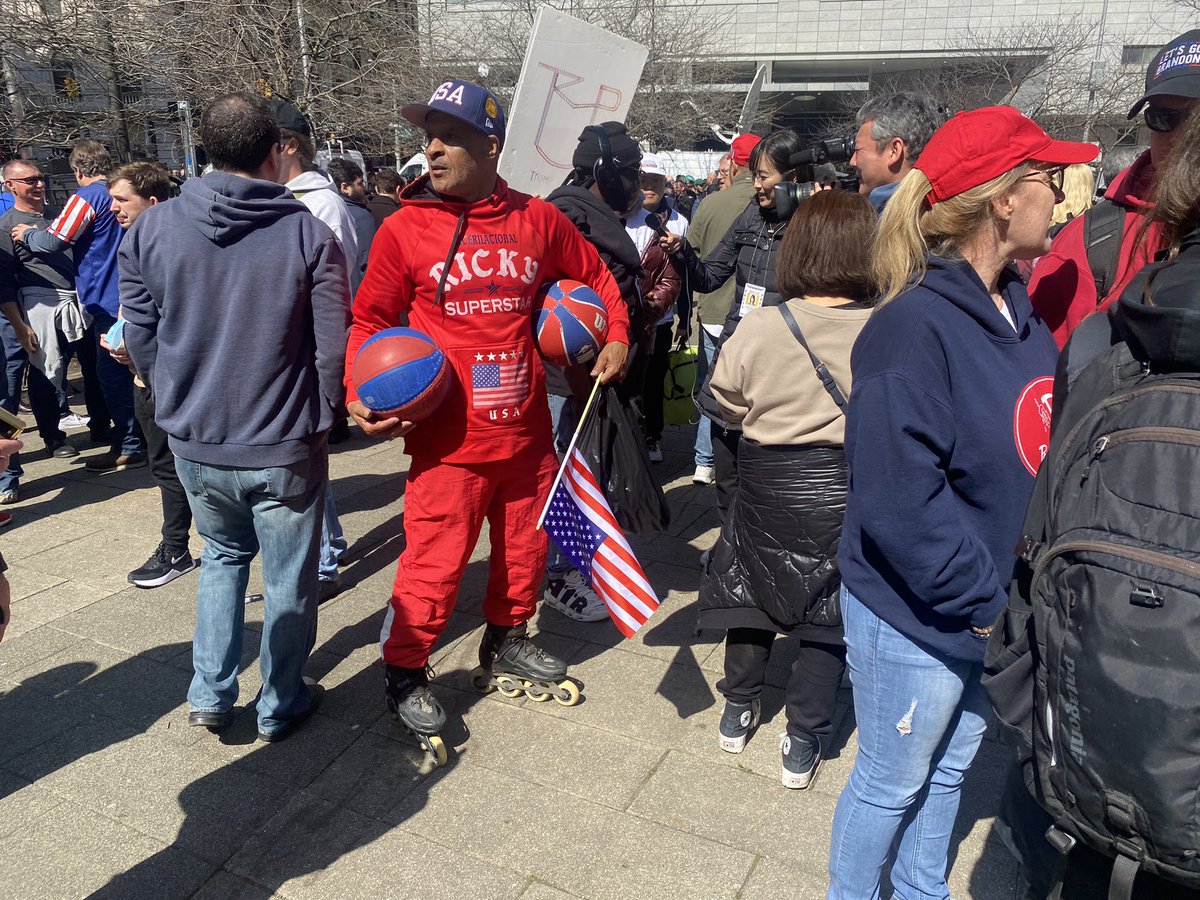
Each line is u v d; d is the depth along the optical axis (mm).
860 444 1754
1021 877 1825
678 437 6840
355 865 2508
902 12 36219
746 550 2717
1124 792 1226
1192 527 1202
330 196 4434
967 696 2035
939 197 1782
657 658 3613
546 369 3775
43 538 4797
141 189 4547
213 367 2705
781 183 3588
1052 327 2561
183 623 3854
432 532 2918
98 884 2447
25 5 9242
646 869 2488
